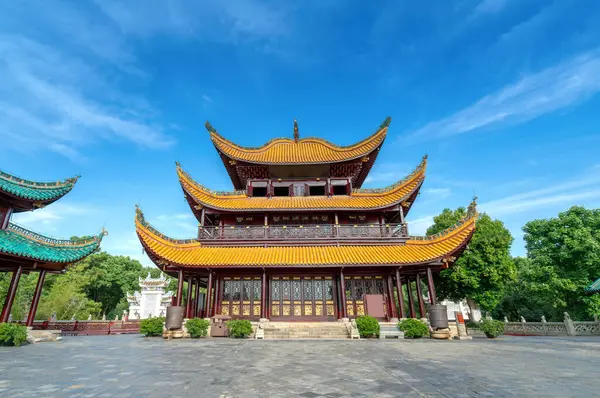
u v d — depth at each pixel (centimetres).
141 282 5816
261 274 2788
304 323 2481
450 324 2234
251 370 1049
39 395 740
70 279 5238
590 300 3117
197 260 2531
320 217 3084
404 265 2489
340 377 941
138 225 2564
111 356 1366
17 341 1780
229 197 3156
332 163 3209
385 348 1636
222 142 3225
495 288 3350
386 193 3100
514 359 1290
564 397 739
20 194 2233
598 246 3066
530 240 3562
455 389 806
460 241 2425
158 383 862
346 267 2598
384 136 3150
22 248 2100
